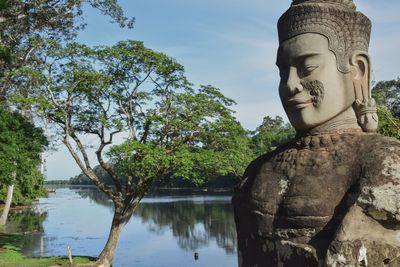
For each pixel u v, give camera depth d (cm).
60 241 2402
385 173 263
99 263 1656
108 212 4406
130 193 1747
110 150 1542
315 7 315
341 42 313
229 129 1797
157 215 3578
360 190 268
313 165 296
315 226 279
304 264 273
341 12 315
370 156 279
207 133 1791
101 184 1750
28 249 2106
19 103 1734
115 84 1767
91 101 1753
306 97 315
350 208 267
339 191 281
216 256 1870
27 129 1772
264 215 302
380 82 2242
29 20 1895
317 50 311
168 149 1761
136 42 1677
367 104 314
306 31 315
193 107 1722
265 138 4894
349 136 304
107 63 1705
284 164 312
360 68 317
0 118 1636
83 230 2903
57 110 1698
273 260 296
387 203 255
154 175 1620
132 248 2136
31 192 4697
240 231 335
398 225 260
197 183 1716
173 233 2595
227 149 1870
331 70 312
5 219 3003
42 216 3906
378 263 254
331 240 268
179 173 1609
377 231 261
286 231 288
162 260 1823
